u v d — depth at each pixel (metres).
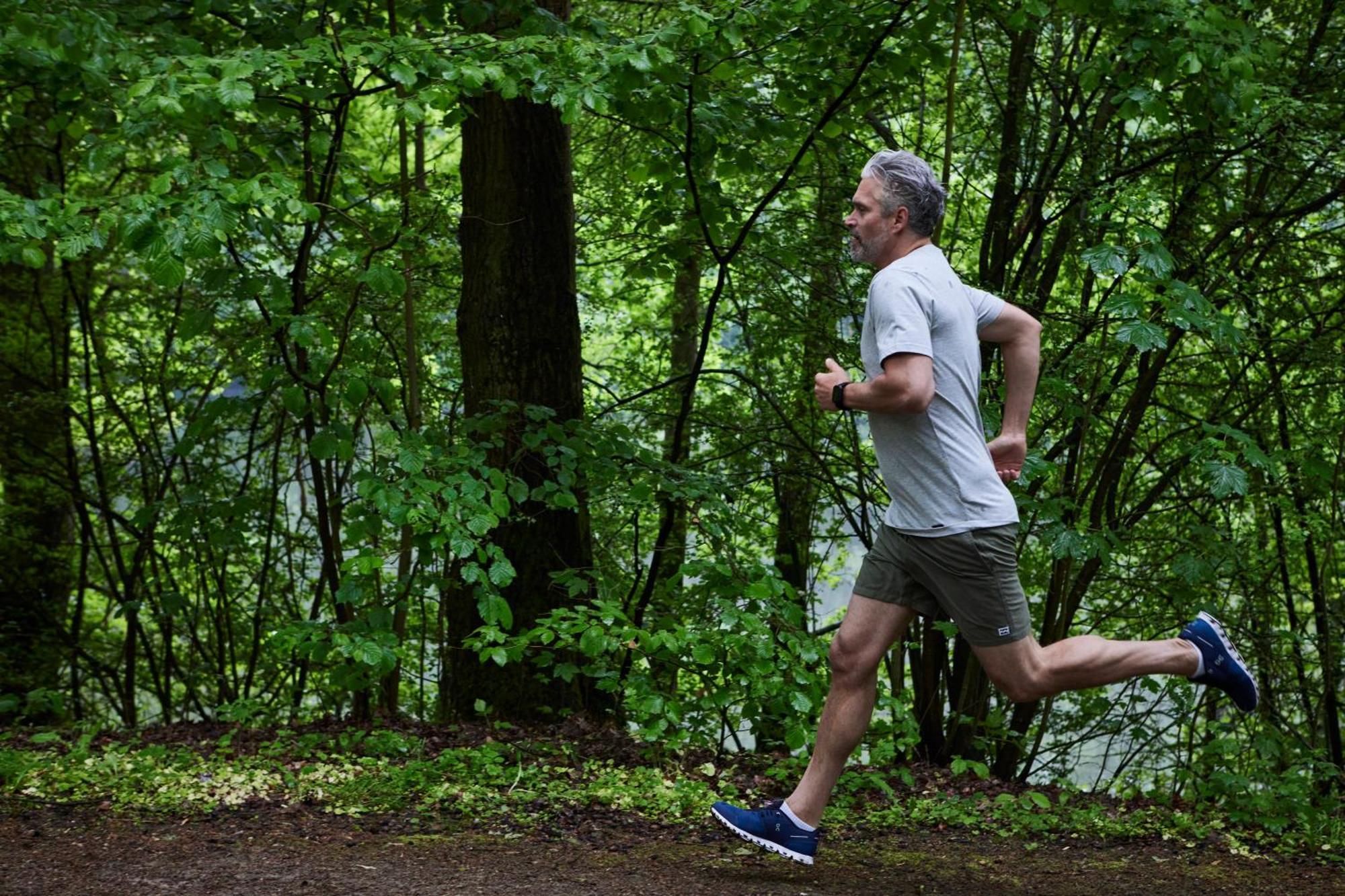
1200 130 6.39
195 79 4.71
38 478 9.66
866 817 4.71
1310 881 4.04
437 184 7.54
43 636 9.43
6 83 6.30
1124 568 7.77
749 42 6.12
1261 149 6.50
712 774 5.16
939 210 3.55
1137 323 5.11
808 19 5.94
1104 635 8.79
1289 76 6.54
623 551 9.16
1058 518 5.86
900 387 3.23
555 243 6.55
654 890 3.43
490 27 6.14
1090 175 6.67
